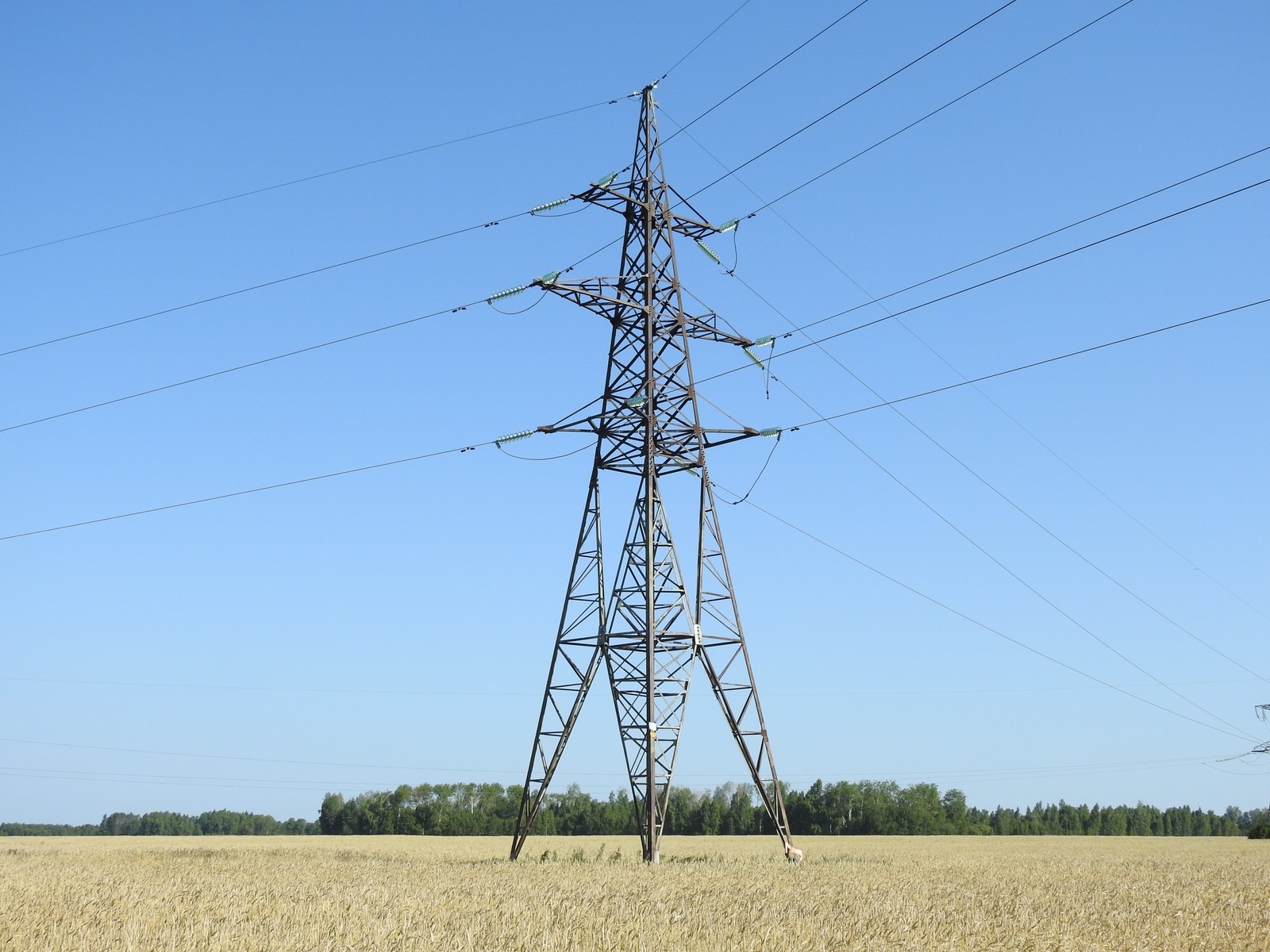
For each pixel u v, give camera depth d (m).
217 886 39.53
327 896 35.19
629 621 50.16
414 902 33.31
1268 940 31.45
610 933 27.45
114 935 26.39
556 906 32.47
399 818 166.00
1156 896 43.75
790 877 46.28
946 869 58.12
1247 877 56.78
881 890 40.88
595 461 52.44
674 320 52.66
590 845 106.94
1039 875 54.75
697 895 36.78
